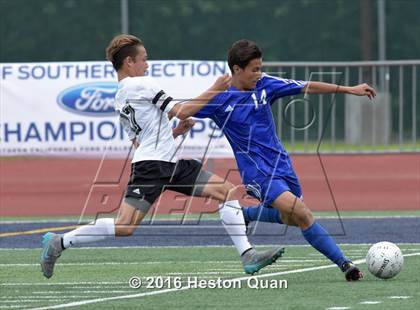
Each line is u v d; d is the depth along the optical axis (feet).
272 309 61.72
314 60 291.58
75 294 69.00
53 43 290.76
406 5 290.76
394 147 162.09
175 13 289.53
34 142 138.31
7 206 135.44
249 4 291.38
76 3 291.38
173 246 95.40
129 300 66.03
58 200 140.67
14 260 87.20
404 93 186.39
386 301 63.72
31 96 137.90
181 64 132.98
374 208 130.93
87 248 94.43
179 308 62.64
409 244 94.58
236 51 73.67
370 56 270.46
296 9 291.79
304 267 80.59
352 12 291.58
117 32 290.76
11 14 290.56
